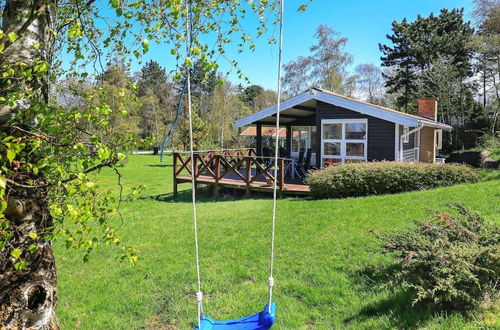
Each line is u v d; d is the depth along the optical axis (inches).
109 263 211.5
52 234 76.9
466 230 138.6
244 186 427.2
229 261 197.2
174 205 410.6
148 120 1478.8
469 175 373.1
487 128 989.2
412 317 120.0
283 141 884.6
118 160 82.2
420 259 127.6
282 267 180.7
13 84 85.7
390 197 323.0
